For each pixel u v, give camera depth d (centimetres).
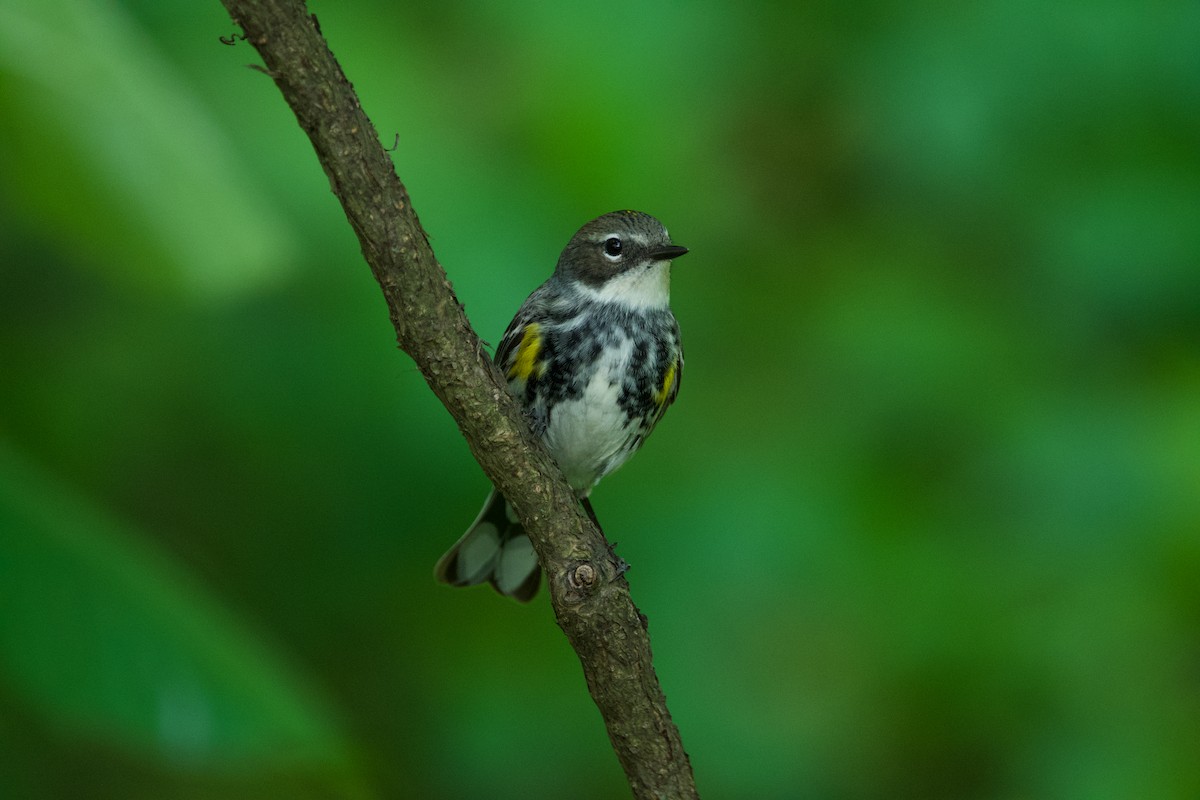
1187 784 1009
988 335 1041
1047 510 1010
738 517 984
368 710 1089
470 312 877
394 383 950
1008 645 1023
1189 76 997
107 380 1004
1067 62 999
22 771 920
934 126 1002
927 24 1021
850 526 997
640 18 964
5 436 941
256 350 967
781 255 1098
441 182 891
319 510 1031
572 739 1045
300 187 906
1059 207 1022
